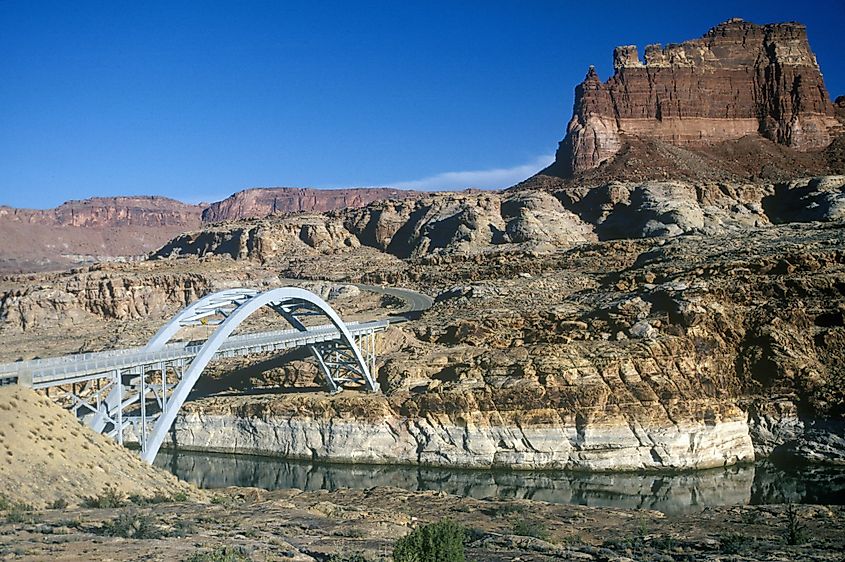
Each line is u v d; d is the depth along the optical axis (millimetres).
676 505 81438
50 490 51844
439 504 70812
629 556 52344
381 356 121875
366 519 58125
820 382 100688
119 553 38281
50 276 189750
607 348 104000
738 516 68438
